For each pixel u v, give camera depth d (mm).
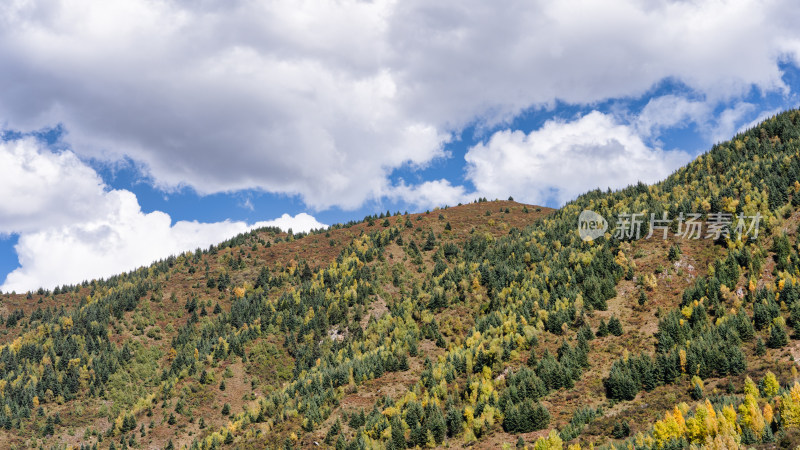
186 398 149125
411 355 147125
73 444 137375
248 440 124750
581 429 100062
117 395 152375
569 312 138625
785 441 75250
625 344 125625
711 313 125500
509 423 106938
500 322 144000
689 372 109438
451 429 111375
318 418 124375
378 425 114375
